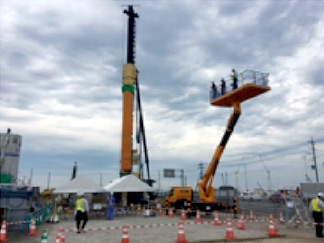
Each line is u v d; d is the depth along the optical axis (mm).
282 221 20750
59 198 36344
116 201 38250
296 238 14070
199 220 21625
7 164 14516
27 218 15320
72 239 13930
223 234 15398
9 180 14516
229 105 26703
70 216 26750
